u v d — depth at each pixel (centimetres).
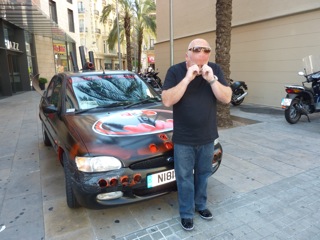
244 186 329
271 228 248
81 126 278
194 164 246
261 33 833
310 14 692
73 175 242
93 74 387
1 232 253
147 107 342
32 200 310
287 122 642
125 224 261
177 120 229
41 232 252
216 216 270
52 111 336
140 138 257
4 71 1377
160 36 1447
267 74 835
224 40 592
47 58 2009
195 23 1130
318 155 423
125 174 235
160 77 1490
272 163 397
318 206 282
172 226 256
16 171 396
